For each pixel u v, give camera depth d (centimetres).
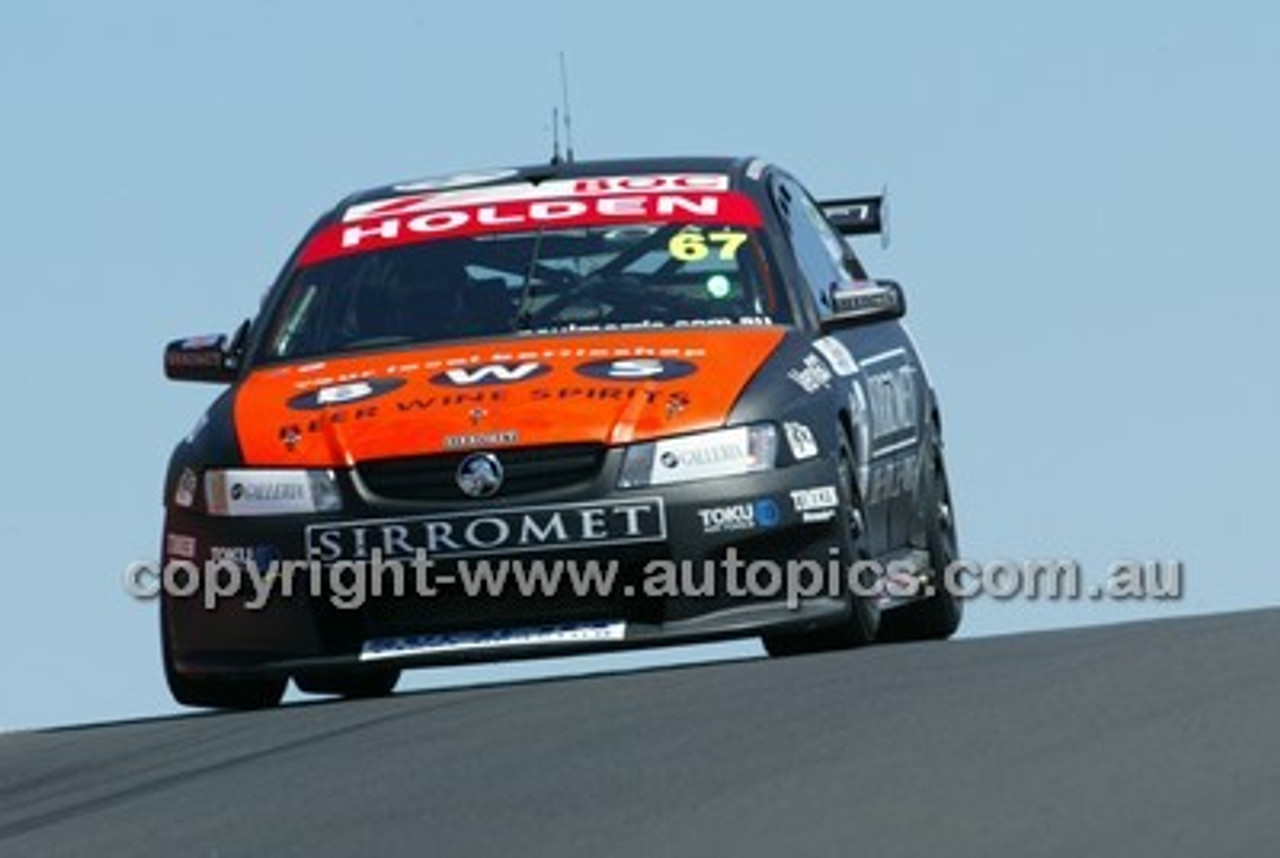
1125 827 1923
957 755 2220
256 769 2542
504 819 2139
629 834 2028
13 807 2508
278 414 3341
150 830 2270
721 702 2625
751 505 3231
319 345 3547
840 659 2927
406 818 2184
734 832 2003
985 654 2848
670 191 3709
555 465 3222
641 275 3572
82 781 2620
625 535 3209
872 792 2105
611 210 3672
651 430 3234
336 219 3762
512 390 3291
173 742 2830
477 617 3241
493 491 3216
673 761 2317
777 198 3791
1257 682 2434
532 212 3678
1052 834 1919
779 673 2833
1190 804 1977
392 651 3228
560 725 2586
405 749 2550
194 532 3300
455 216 3697
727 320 3509
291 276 3672
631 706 2666
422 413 3266
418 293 3575
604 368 3344
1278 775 2047
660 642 3212
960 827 1961
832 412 3362
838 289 3641
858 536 3394
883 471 3653
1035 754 2197
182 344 3669
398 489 3234
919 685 2616
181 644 3325
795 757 2278
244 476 3278
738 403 3272
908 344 4031
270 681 3384
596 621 3231
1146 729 2258
